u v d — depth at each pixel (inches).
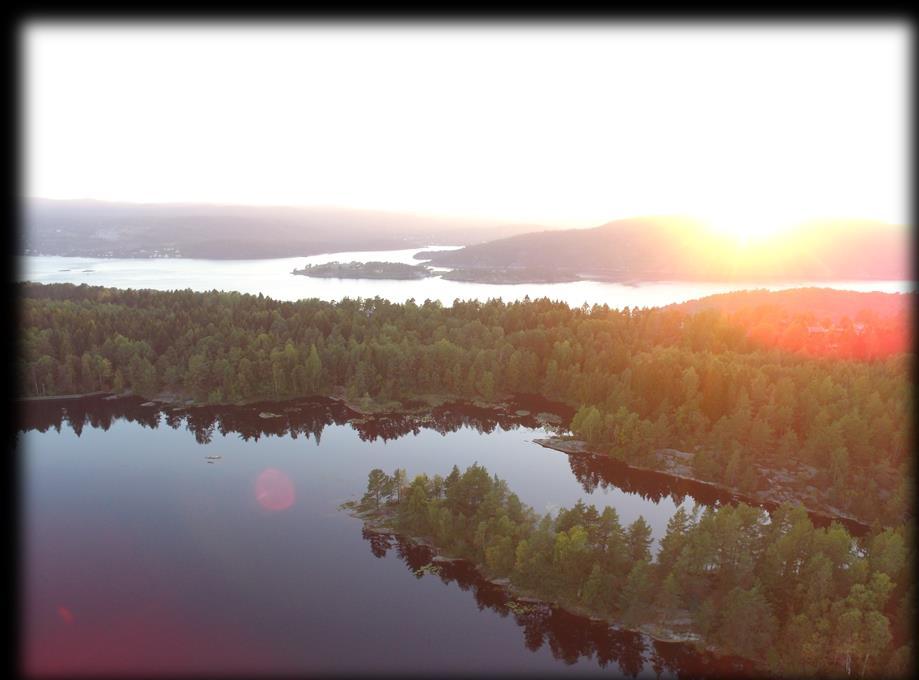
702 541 3550.7
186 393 7701.8
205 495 5211.6
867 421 5344.5
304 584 3937.0
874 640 2930.6
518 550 3821.4
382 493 4901.6
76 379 7760.8
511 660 3307.1
